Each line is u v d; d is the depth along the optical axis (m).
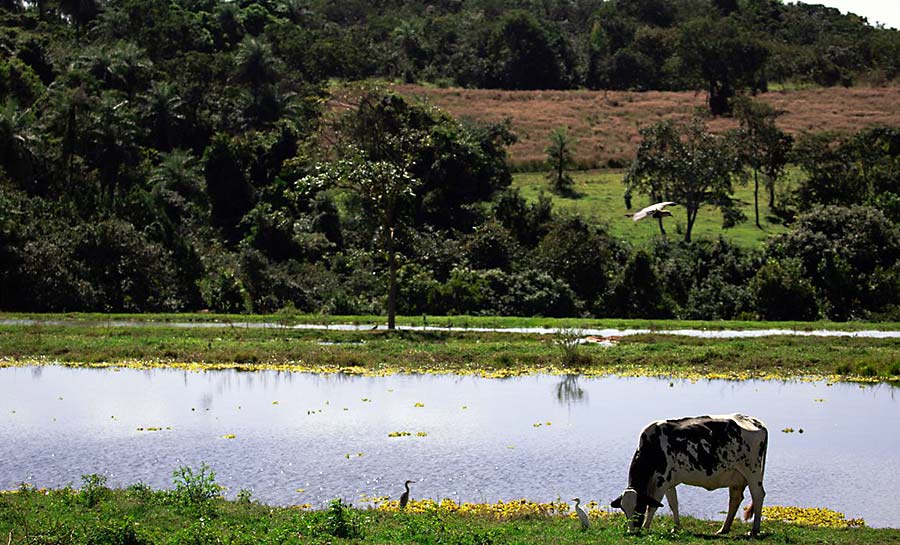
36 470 23.34
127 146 82.31
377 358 40.22
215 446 25.77
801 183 92.50
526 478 22.86
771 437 27.03
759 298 63.56
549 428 27.95
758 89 143.38
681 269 69.00
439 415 29.69
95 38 118.31
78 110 82.19
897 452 25.39
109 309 61.62
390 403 31.58
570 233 69.94
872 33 180.88
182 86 102.75
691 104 135.00
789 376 37.31
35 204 68.00
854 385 35.66
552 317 62.06
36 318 53.75
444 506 20.20
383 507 20.12
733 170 88.38
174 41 115.19
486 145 92.56
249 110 100.56
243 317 55.16
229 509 18.75
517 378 36.88
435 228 81.31
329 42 134.00
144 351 41.03
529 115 126.56
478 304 62.38
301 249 74.50
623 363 39.59
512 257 71.62
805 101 136.50
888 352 41.28
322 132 91.75
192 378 36.47
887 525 19.56
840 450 25.62
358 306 62.94
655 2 175.50
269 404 31.36
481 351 41.25
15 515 17.52
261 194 85.12
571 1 193.88
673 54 152.12
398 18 171.00
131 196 73.12
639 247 73.38
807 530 18.19
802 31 175.88
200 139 98.69
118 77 99.12
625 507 17.45
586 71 151.50
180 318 54.31
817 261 67.12
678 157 85.19
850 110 130.75
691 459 17.77
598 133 120.62
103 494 19.47
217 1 144.12
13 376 36.53
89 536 15.84
